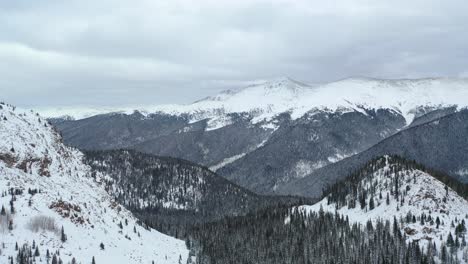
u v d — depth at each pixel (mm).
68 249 170875
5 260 149250
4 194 177750
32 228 168750
